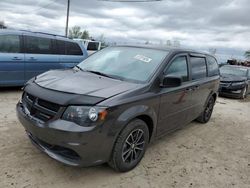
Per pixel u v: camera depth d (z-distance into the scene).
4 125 4.76
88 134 2.91
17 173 3.28
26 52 7.33
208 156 4.50
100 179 3.37
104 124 3.00
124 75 3.94
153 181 3.49
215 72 6.29
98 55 4.79
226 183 3.68
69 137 2.90
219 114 7.79
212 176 3.82
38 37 7.59
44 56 7.66
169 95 4.04
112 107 3.05
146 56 4.25
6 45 6.98
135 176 3.54
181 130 5.73
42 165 3.52
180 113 4.59
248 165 4.34
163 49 4.43
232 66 12.98
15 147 3.93
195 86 4.92
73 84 3.42
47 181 3.20
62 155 3.13
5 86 7.18
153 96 3.67
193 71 4.96
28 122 3.23
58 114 2.98
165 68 4.03
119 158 3.35
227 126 6.54
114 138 3.18
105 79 3.75
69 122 2.94
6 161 3.52
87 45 20.19
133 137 3.54
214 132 5.90
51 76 3.84
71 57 8.27
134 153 3.64
